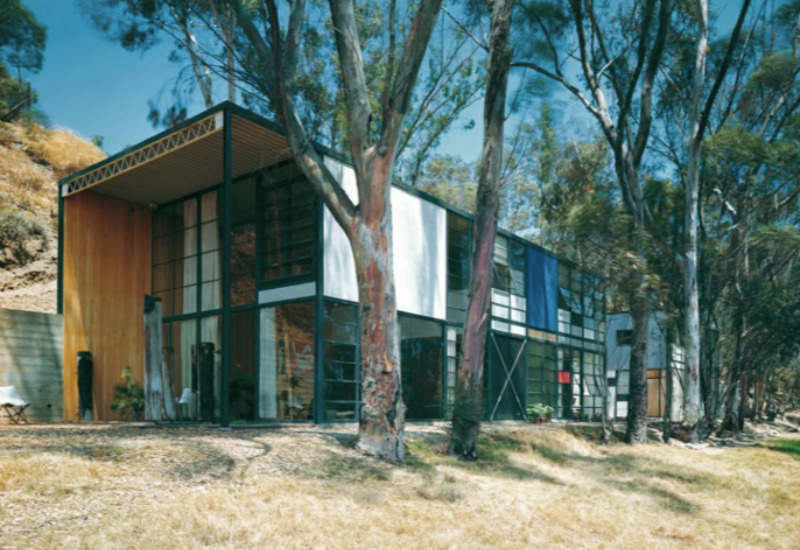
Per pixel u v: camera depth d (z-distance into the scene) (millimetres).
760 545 10453
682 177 25109
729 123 26062
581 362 28484
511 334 22672
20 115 38594
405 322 17797
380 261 11820
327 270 15430
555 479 13227
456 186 35531
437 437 14977
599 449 18203
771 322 25734
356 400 16078
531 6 17781
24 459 8172
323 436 12492
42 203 31625
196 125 15195
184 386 18750
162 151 16234
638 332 20391
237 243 17562
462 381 13875
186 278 19203
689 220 22219
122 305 19609
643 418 20234
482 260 13977
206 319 18375
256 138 15586
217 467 9219
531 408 23031
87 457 8742
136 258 20094
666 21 19375
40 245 28359
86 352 18297
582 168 28656
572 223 20156
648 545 9586
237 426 14078
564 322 27203
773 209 26438
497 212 14203
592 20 21375
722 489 14617
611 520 10656
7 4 34875
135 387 19016
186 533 6812
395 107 11672
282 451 10727
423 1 11516
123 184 18625
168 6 14203
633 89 19609
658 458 17500
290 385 15461
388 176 11906
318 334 15031
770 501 13945
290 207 16188
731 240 25422
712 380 27266
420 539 7949
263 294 16453
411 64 11625
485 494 10641
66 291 18391
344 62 11938
